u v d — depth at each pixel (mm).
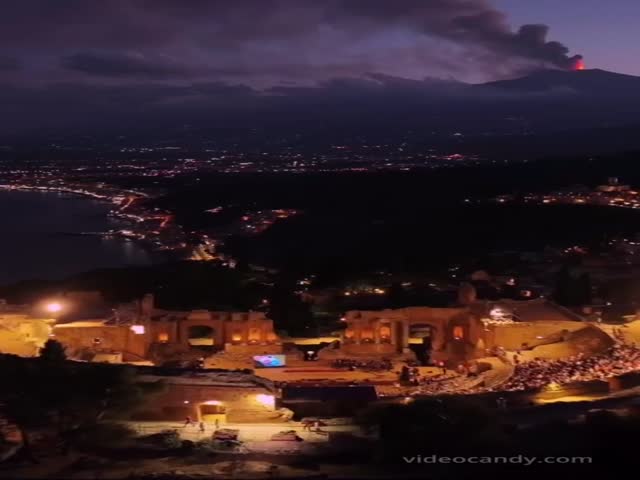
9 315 70625
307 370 61938
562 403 44156
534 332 67250
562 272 87188
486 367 60781
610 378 50688
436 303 86625
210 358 65312
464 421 38656
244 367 63000
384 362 64438
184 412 45062
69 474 32938
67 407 39312
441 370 62094
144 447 37375
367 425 41312
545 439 35875
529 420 40781
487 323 68000
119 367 45562
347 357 66812
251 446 37969
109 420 41094
